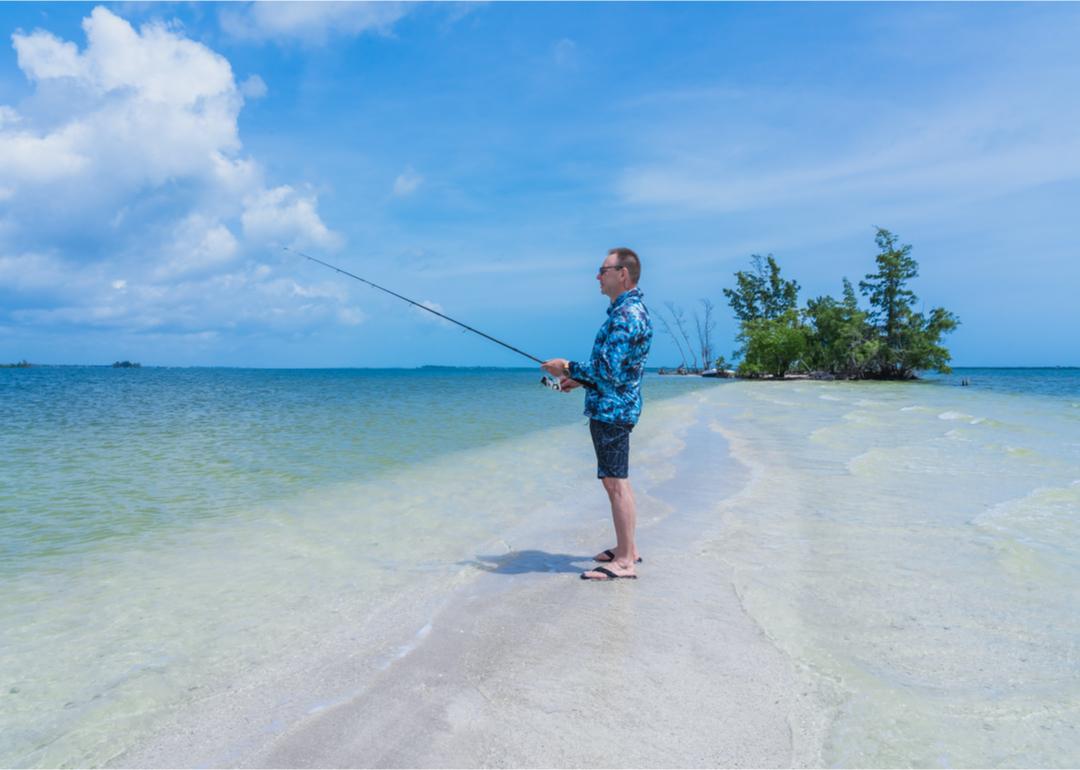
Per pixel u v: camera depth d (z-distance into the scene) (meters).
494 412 17.58
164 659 2.84
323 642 2.99
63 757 2.12
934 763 1.96
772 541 4.48
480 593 3.62
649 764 2.00
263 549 4.54
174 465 8.16
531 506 5.87
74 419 15.09
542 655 2.80
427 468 7.95
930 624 3.01
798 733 2.15
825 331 50.62
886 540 4.41
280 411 17.86
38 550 4.52
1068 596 3.34
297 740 2.20
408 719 2.31
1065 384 40.12
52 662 2.82
